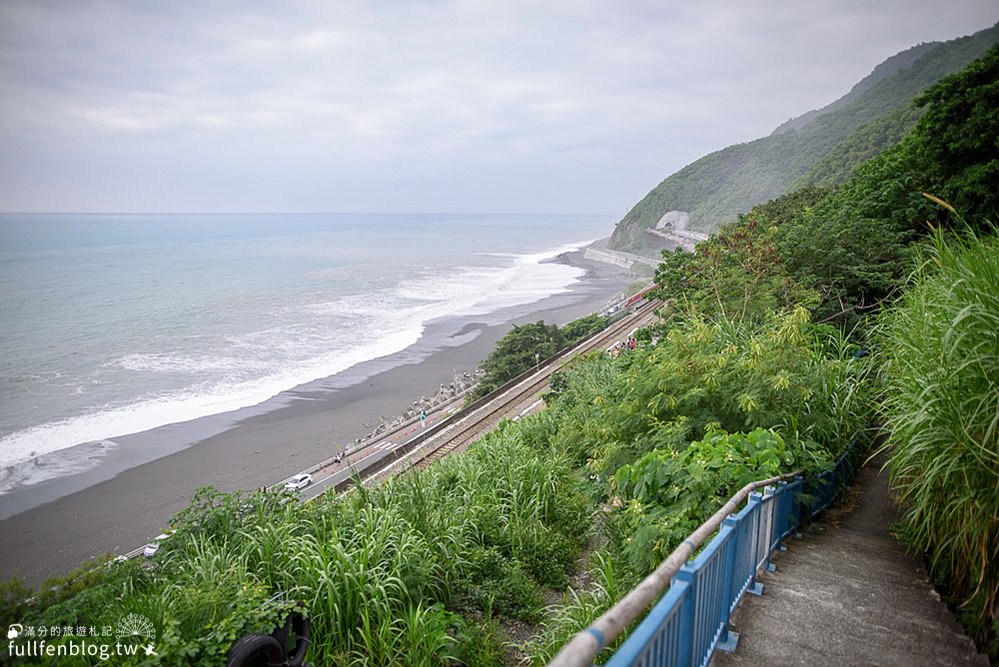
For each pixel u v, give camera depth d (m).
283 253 148.62
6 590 4.79
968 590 4.04
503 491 8.19
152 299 74.69
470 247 186.12
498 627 5.68
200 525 5.95
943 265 4.67
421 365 45.09
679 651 2.61
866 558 5.07
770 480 4.74
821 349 9.52
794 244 13.91
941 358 4.05
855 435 7.10
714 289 12.88
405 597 5.30
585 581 6.66
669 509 4.93
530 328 38.53
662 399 6.64
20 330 56.41
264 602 4.34
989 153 14.51
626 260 126.00
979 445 3.67
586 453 10.52
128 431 31.28
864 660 3.40
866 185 18.25
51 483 25.05
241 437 30.31
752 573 4.37
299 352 49.22
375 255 149.50
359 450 27.22
